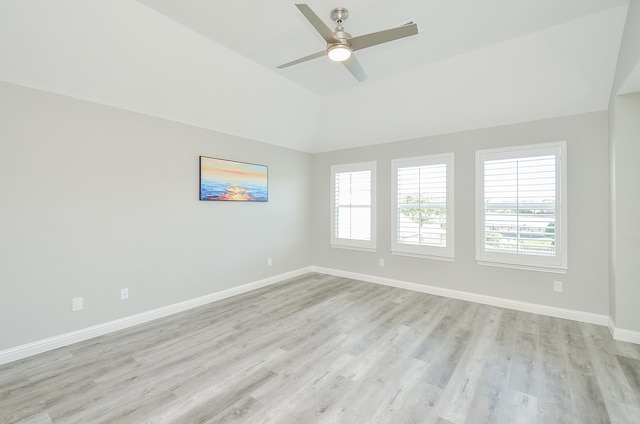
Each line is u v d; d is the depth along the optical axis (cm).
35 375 224
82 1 218
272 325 314
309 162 553
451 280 405
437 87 348
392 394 200
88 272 287
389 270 465
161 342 277
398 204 450
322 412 183
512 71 304
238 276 428
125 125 311
